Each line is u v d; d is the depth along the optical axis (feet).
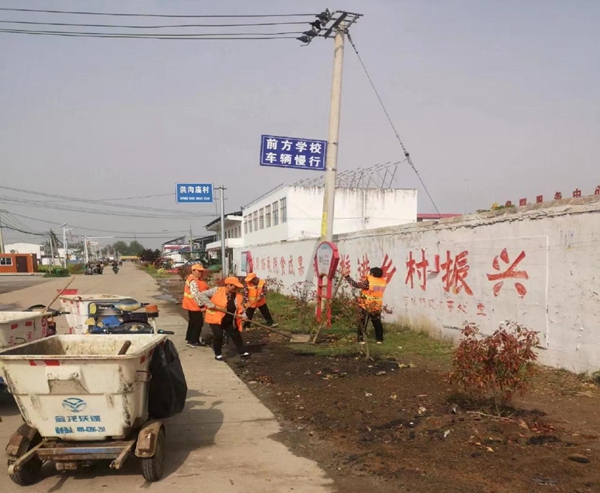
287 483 12.91
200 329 31.71
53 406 12.30
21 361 12.00
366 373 22.88
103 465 14.20
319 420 17.35
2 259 186.91
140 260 323.98
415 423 16.33
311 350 28.50
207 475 13.43
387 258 36.35
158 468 13.07
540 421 15.81
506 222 24.06
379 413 17.49
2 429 17.25
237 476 13.34
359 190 96.53
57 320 43.27
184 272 113.09
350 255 43.16
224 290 27.27
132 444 12.80
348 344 29.78
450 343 28.45
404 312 33.99
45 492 12.62
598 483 11.91
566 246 20.62
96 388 12.12
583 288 19.84
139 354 12.39
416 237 32.27
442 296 29.37
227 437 16.12
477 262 26.17
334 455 14.52
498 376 15.60
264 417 18.02
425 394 19.11
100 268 183.93
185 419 17.84
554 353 21.27
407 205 99.04
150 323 23.70
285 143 37.63
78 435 12.54
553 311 21.33
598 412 16.53
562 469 12.66
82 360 11.97
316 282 49.93
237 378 23.50
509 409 16.99
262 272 77.25
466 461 13.43
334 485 12.75
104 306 24.85
